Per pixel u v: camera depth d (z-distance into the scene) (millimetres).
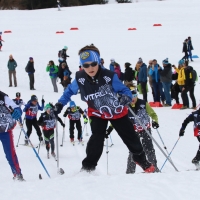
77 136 25453
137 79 37812
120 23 80875
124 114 10375
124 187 8352
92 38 68062
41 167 19156
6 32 75250
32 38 69750
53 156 20969
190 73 31672
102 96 10031
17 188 8867
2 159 20766
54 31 75688
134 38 66438
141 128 15406
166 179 8852
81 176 10094
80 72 10172
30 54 58094
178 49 57812
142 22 80812
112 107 10156
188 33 67812
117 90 10016
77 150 22531
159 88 34594
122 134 10602
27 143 23828
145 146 15477
